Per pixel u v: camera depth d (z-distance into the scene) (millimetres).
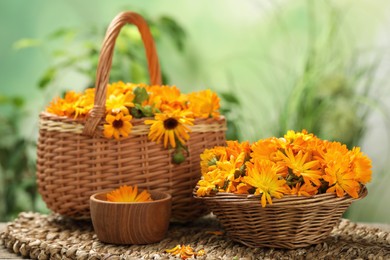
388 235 1778
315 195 1633
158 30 2549
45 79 2445
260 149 1679
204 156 1727
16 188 2520
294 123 2373
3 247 1791
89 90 1837
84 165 1758
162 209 1712
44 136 1796
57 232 1792
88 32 2723
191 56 2662
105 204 1696
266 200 1628
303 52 2553
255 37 2609
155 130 1747
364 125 2449
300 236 1671
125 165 1756
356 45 2523
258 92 2602
